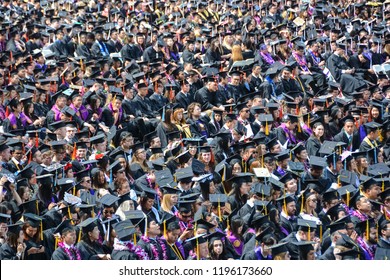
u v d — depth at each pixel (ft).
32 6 328.08
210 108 220.64
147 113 219.61
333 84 240.53
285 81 241.35
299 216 149.59
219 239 136.98
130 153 178.50
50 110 205.87
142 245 134.41
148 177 163.63
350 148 205.57
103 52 276.00
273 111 206.28
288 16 319.68
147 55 271.69
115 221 141.38
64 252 132.77
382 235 144.25
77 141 186.09
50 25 296.10
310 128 203.10
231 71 236.43
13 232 136.05
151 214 148.46
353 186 160.45
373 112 215.31
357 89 237.45
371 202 157.38
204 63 268.82
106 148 187.62
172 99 229.45
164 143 198.90
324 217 154.40
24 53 249.55
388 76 263.49
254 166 170.30
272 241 133.39
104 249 138.82
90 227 136.15
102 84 228.22
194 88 235.81
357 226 146.10
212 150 181.57
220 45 273.13
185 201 148.15
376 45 280.92
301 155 181.27
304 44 269.85
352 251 135.13
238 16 319.68
